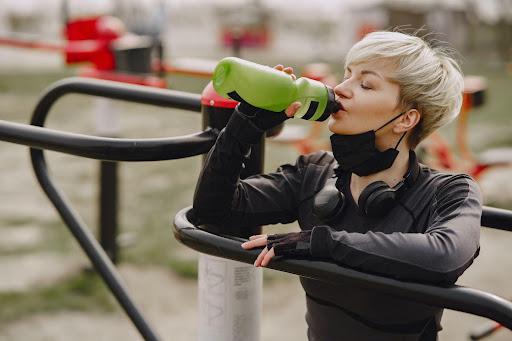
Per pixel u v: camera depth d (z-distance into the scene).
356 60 1.30
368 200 1.29
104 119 3.68
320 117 1.26
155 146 1.32
